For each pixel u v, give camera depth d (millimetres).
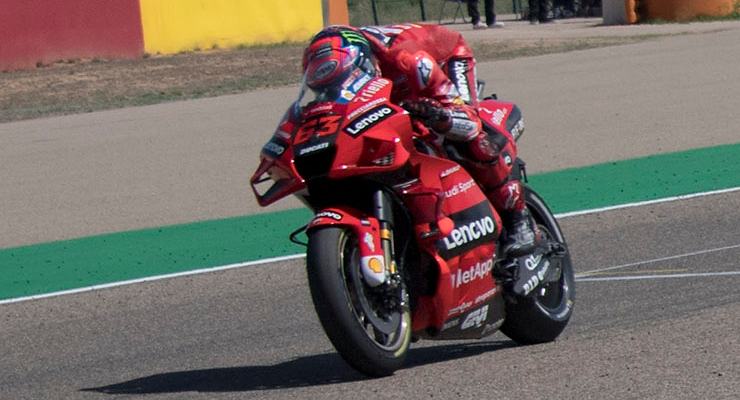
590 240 32625
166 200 44375
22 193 48250
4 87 83062
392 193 19547
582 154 46906
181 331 25984
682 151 45594
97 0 95000
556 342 22172
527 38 95062
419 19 144000
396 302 19219
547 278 22172
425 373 20094
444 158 20594
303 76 19828
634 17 100000
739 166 41812
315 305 18594
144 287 30953
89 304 29578
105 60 95250
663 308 24078
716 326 21766
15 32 91500
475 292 20766
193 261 33844
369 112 18891
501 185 21453
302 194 19641
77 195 46875
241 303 28219
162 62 92812
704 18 97625
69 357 24516
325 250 18562
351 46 19516
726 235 31734
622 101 59125
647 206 36594
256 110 66875
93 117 69312
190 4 99562
